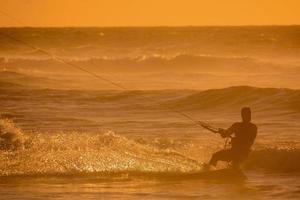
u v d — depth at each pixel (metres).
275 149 69.38
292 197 53.16
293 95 110.12
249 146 61.53
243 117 61.62
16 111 103.75
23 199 51.94
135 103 115.94
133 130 86.12
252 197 53.09
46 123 91.12
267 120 95.88
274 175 62.75
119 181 58.66
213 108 111.38
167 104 115.00
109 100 120.31
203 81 176.00
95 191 54.91
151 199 52.12
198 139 78.00
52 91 133.00
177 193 54.38
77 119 95.31
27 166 62.03
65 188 55.84
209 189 55.97
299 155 67.44
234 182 59.06
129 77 190.25
